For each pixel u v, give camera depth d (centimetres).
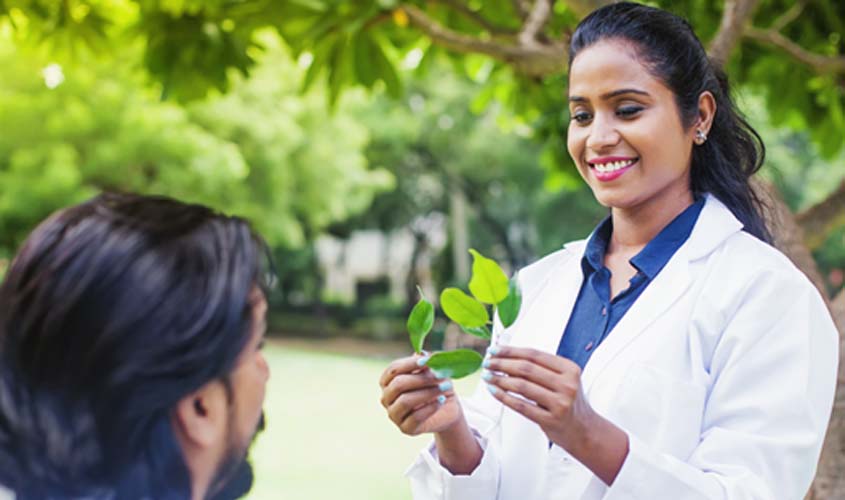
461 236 2691
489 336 143
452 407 161
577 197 2362
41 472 97
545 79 457
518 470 175
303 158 2069
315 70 363
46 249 99
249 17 366
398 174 2702
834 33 438
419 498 180
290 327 3008
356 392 1551
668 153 168
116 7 420
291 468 913
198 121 1795
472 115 2389
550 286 191
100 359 94
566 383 138
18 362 97
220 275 100
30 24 409
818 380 158
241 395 107
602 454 145
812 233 323
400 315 3022
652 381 160
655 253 174
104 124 1636
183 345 96
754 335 159
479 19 364
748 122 197
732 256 169
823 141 451
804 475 155
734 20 303
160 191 1683
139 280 96
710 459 154
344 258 3203
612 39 169
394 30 388
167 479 99
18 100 1561
